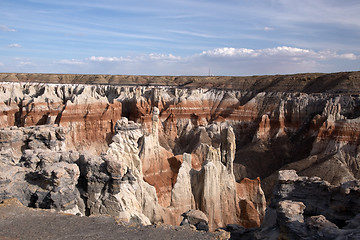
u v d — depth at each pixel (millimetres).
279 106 112188
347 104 104250
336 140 87000
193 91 131500
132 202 32312
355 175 79062
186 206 41750
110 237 21578
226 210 44375
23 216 23688
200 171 43344
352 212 32281
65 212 25781
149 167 52375
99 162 28922
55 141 38688
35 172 27453
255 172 89938
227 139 47000
